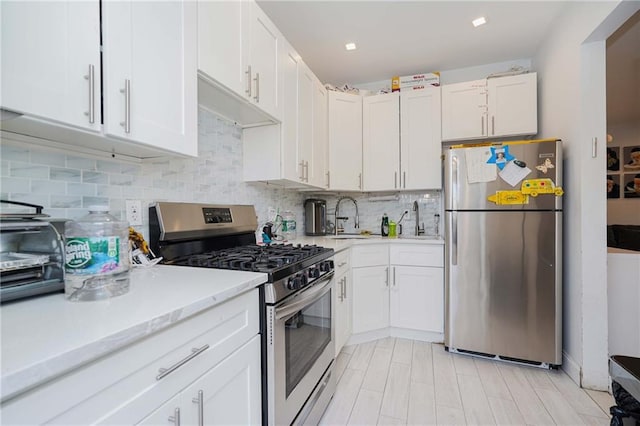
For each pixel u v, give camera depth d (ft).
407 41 8.18
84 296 2.61
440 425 5.00
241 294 3.26
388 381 6.33
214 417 2.81
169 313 2.23
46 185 3.25
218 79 4.31
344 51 8.68
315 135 8.18
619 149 14.97
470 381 6.31
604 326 5.98
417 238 8.91
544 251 6.70
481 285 7.20
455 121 9.03
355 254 8.18
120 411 1.93
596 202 6.07
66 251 2.65
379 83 10.82
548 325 6.69
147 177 4.46
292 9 6.80
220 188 6.00
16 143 2.92
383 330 8.66
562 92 7.02
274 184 7.70
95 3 2.70
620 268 6.27
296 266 4.24
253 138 6.63
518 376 6.51
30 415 1.50
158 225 4.40
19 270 2.51
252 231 6.54
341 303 7.21
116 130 2.85
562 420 5.09
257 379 3.54
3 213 2.74
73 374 1.69
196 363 2.60
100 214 3.34
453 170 7.43
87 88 2.63
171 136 3.52
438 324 8.21
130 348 2.01
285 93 6.49
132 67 3.02
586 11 5.94
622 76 10.00
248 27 5.07
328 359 5.50
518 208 6.88
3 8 2.07
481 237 7.19
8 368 1.38
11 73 2.11
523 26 7.55
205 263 4.21
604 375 5.95
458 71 9.89
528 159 6.81
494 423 5.04
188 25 3.79
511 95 8.55
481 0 6.59
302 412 4.39
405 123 9.49
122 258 2.92
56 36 2.39
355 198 10.94
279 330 3.75
